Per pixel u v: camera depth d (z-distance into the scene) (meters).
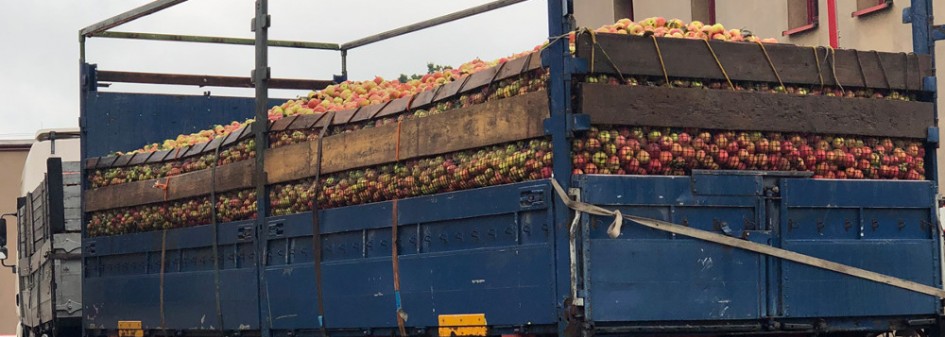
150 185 13.84
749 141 8.49
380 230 10.00
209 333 12.84
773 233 8.48
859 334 9.29
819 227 8.67
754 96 8.52
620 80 8.21
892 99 9.11
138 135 16.09
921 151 9.25
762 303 8.42
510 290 8.48
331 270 10.55
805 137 8.75
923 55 9.23
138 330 14.20
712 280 8.26
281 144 11.59
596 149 8.09
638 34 8.42
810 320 8.65
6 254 21.02
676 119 8.25
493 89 8.95
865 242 8.80
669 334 8.21
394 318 9.76
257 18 12.09
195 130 16.47
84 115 15.77
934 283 9.08
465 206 8.98
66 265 16.98
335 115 10.92
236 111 16.75
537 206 8.21
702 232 8.22
